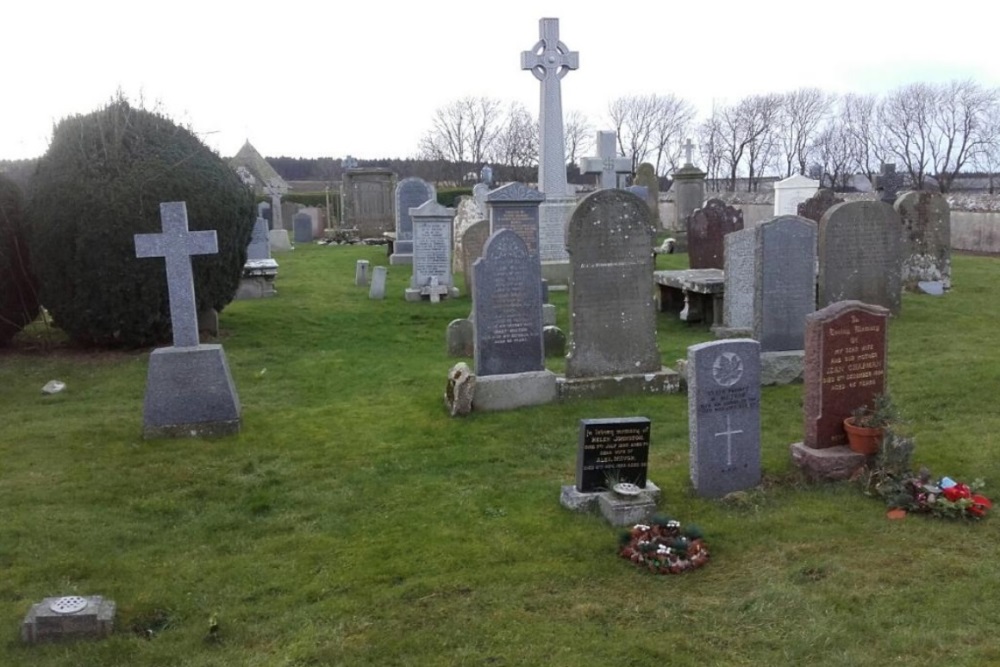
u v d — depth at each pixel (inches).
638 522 263.4
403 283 844.0
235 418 366.3
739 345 282.0
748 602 216.5
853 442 294.8
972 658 187.0
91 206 494.0
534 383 400.5
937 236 699.4
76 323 513.7
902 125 2706.7
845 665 187.0
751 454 288.0
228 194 545.6
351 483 311.1
